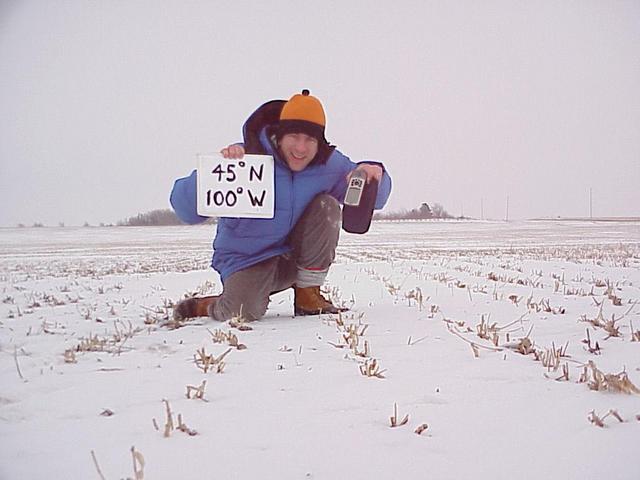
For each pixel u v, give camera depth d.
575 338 4.53
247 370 3.60
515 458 2.26
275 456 2.27
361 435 2.49
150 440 2.43
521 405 2.89
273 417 2.72
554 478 2.10
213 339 4.56
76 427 2.60
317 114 5.48
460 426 2.60
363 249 22.62
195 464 2.20
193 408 2.85
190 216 5.76
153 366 3.74
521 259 16.17
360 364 3.72
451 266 13.77
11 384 3.32
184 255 20.83
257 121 5.55
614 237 32.53
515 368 3.61
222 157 5.46
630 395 3.04
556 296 7.52
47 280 11.39
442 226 55.78
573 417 2.71
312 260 5.91
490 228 49.91
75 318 6.11
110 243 31.14
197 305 6.00
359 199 5.51
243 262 5.76
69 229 58.88
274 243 5.80
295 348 4.27
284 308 7.03
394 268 13.22
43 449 2.35
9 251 23.92
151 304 7.39
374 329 5.02
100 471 2.12
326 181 5.80
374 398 3.01
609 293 7.36
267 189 5.48
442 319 5.55
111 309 6.63
